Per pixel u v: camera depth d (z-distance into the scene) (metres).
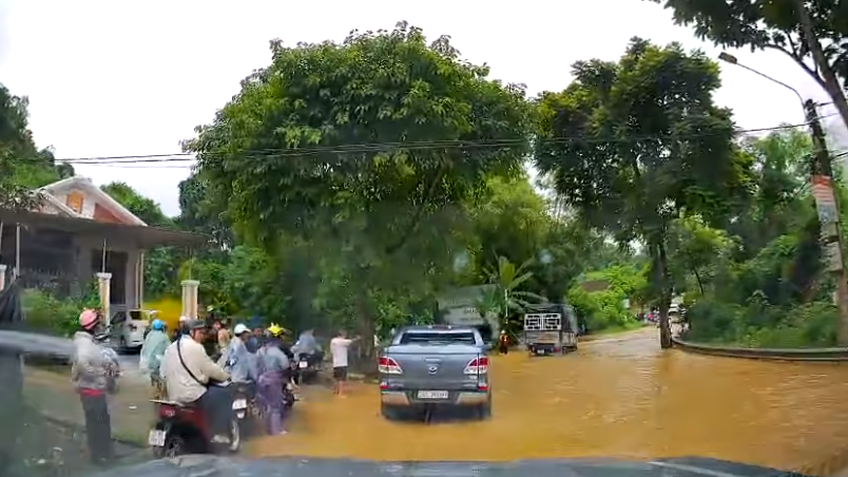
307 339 16.75
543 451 9.27
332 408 12.92
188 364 7.89
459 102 17.22
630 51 30.97
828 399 13.28
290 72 16.75
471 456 8.96
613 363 23.12
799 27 15.69
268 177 16.75
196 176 19.02
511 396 15.01
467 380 11.38
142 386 12.83
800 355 20.55
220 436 7.93
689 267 30.59
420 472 2.13
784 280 27.25
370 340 18.78
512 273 33.53
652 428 10.91
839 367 18.66
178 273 28.89
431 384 11.37
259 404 10.38
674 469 2.17
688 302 31.33
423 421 11.61
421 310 23.09
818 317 22.38
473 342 12.51
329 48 17.12
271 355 10.75
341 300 19.69
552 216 36.47
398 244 19.16
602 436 10.31
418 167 17.47
